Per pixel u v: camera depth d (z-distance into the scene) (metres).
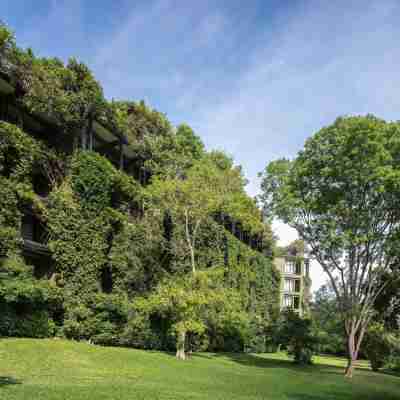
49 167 23.97
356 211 22.61
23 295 19.00
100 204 24.64
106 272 26.80
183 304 22.72
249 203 40.00
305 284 74.50
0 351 15.93
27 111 23.95
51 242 22.58
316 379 21.28
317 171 23.66
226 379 17.92
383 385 21.25
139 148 31.78
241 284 43.50
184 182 26.78
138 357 20.33
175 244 30.22
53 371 14.52
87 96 25.12
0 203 19.91
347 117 22.66
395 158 21.69
